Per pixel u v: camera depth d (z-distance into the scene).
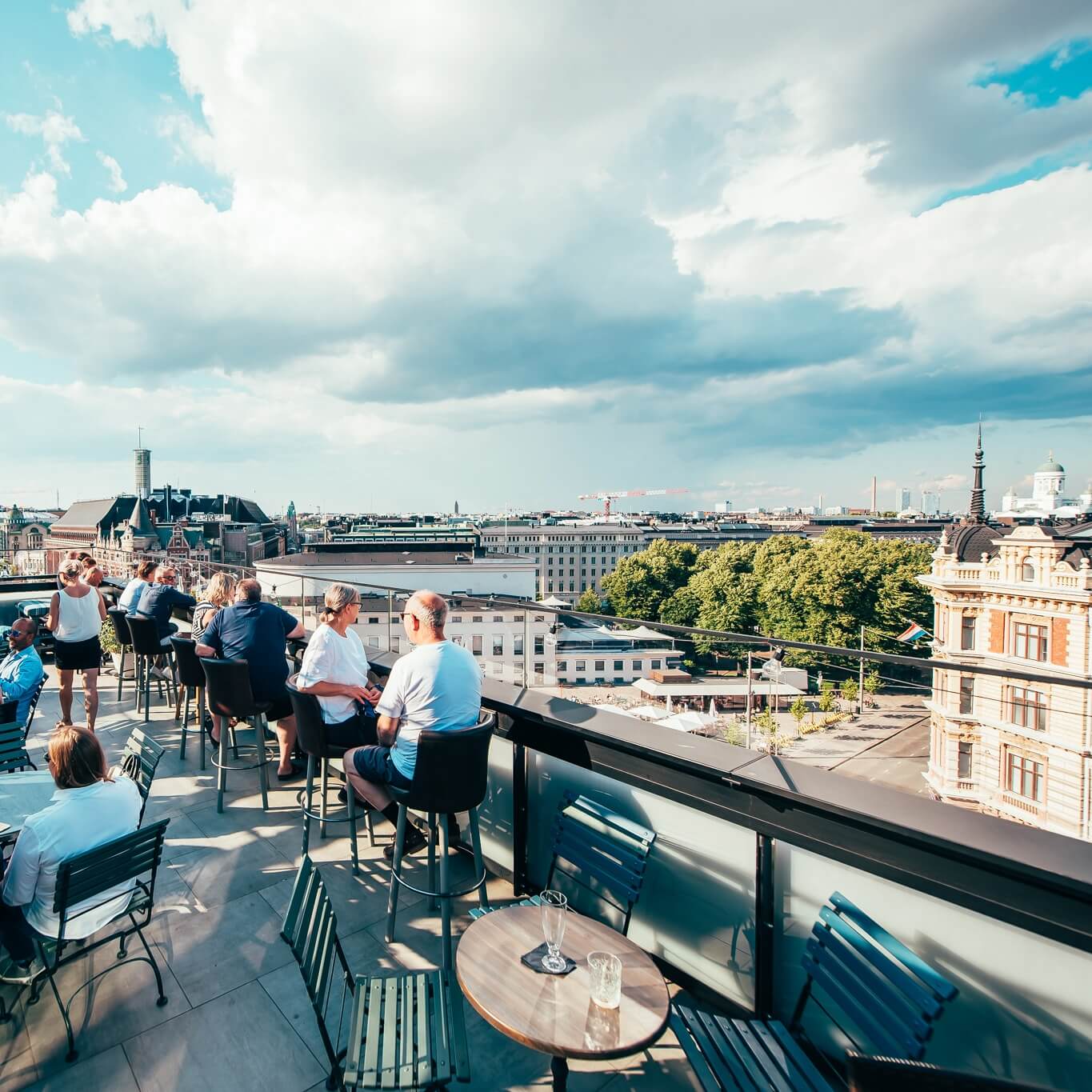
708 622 95.25
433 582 82.56
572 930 2.73
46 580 12.13
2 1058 2.87
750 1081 2.21
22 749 4.66
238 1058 2.89
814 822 2.68
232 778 5.91
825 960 2.59
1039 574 31.66
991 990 2.34
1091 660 29.27
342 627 4.36
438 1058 2.26
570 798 3.55
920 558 74.94
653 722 3.69
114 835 3.08
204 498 172.50
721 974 3.18
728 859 3.11
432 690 3.30
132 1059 2.87
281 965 3.49
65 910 2.85
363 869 4.43
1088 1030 2.13
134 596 7.95
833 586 75.00
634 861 3.09
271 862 4.50
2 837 3.30
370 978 2.67
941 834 2.30
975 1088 1.30
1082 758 9.27
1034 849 2.19
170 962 3.51
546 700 4.12
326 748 4.15
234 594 5.98
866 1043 2.64
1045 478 124.06
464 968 2.45
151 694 8.68
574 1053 2.04
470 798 3.28
